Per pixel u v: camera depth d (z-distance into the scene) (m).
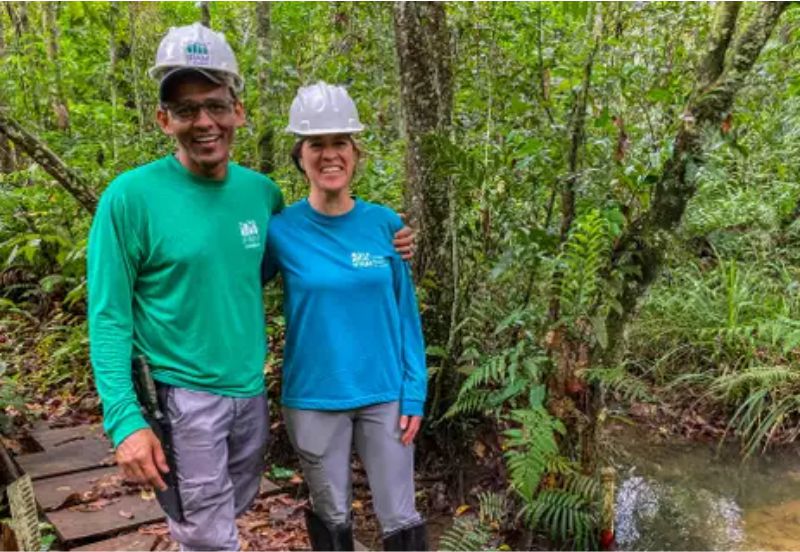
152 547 2.83
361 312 2.18
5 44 8.59
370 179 4.35
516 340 3.49
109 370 1.78
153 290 1.87
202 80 1.82
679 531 3.33
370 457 2.29
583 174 3.03
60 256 5.43
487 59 3.73
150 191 1.83
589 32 3.47
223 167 1.94
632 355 5.00
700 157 2.72
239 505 2.18
